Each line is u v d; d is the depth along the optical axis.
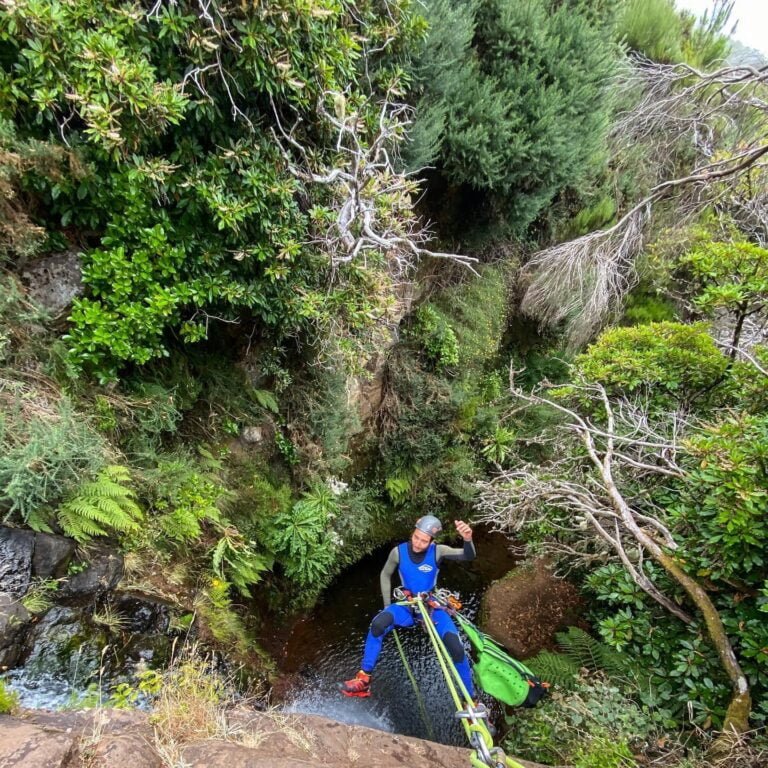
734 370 4.23
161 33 2.85
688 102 7.29
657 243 7.29
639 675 3.36
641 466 3.71
